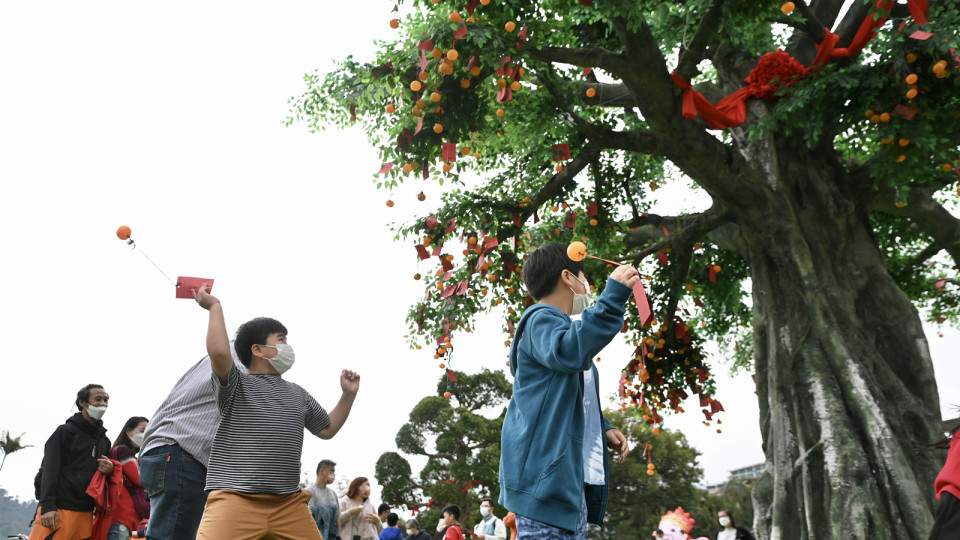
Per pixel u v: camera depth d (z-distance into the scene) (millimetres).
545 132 8984
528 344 2416
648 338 11945
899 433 8328
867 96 7609
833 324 8992
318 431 3605
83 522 5219
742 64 10492
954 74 7336
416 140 8109
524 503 2242
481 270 10008
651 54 7785
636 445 36906
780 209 9508
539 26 7359
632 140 9375
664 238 10992
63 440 5207
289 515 3275
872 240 9867
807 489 8398
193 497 3621
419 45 6961
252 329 3545
